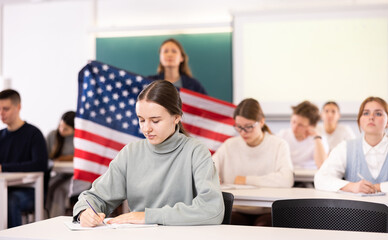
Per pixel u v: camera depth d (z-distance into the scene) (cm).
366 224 157
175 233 135
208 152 168
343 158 255
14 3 590
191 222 148
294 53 531
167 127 162
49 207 384
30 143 350
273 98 535
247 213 279
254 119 280
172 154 170
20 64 591
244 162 289
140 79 286
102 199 167
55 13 582
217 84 545
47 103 584
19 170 334
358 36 521
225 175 292
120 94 287
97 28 566
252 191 240
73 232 138
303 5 530
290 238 127
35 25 588
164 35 555
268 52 535
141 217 151
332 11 524
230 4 548
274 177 267
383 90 517
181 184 167
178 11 559
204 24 543
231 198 175
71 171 372
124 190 175
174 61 549
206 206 152
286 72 533
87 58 572
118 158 176
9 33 594
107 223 151
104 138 284
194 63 549
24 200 332
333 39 525
